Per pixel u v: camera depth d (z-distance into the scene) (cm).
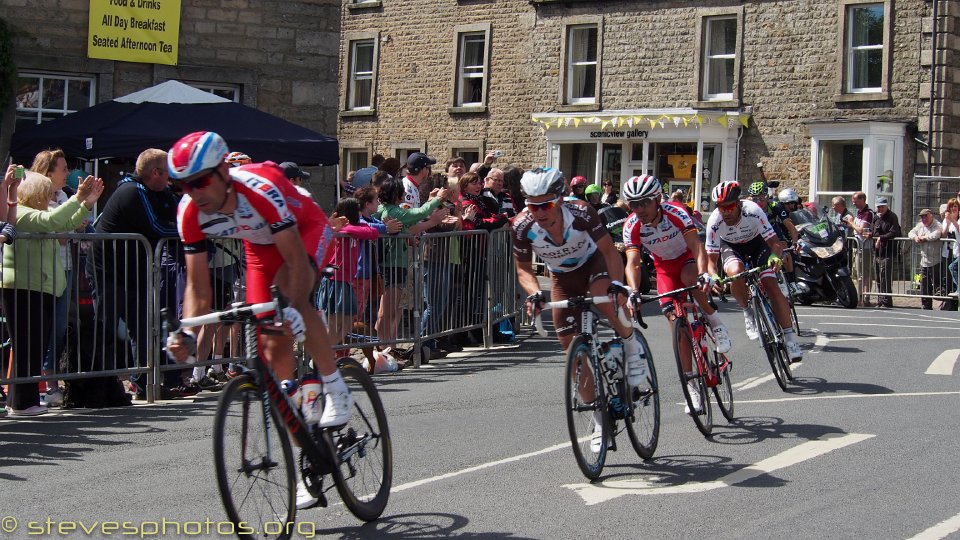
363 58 2856
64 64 1347
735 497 525
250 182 437
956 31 2020
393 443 651
